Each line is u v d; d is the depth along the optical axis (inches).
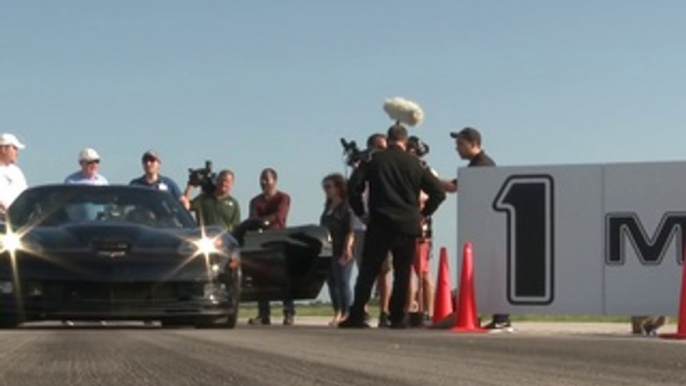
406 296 1161.4
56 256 989.2
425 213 1181.1
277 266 1275.8
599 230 1112.2
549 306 1125.1
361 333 928.9
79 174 1395.2
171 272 996.6
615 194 1107.9
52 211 1095.6
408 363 581.6
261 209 1443.2
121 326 1124.5
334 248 1317.7
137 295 989.8
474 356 639.1
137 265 991.6
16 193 1363.2
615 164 1107.9
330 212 1321.4
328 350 676.7
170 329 1002.7
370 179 1151.6
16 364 561.3
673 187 1093.1
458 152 1198.3
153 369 534.6
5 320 987.3
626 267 1104.2
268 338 809.5
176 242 1027.9
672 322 1393.9
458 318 1115.9
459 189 1146.7
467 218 1144.2
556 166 1124.5
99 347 687.7
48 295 978.7
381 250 1144.8
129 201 1124.5
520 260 1131.9
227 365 557.3
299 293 1293.1
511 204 1133.7
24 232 1019.3
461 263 1130.0
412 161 1151.0
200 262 1015.6
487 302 1139.9
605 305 1109.7
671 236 1093.1
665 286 1094.4
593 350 703.7
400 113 1268.5
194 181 1444.4
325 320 1561.3
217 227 1095.6
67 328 1048.2
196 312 1005.2
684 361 610.5
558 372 537.0
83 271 982.4
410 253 1155.9
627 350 705.6
